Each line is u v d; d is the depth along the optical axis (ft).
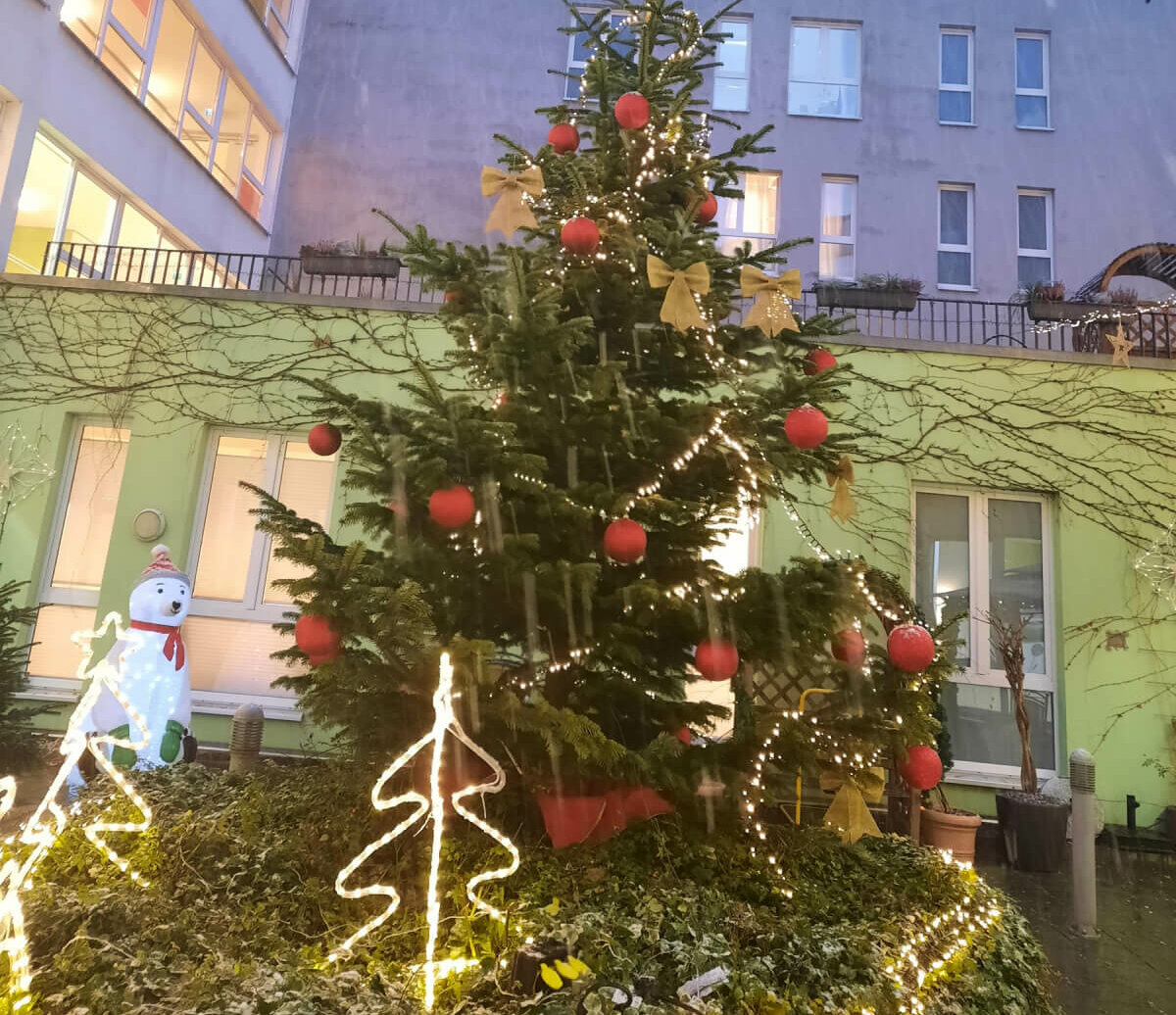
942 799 17.57
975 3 39.88
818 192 38.60
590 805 10.41
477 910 8.94
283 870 10.03
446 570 10.39
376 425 10.52
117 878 9.83
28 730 19.61
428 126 40.68
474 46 41.37
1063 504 21.42
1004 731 21.04
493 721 10.05
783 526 21.54
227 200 36.22
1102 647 20.71
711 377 13.17
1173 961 12.74
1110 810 19.93
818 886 11.02
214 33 34.06
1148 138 38.68
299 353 22.97
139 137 30.17
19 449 22.80
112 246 26.11
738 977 8.02
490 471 9.68
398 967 8.22
